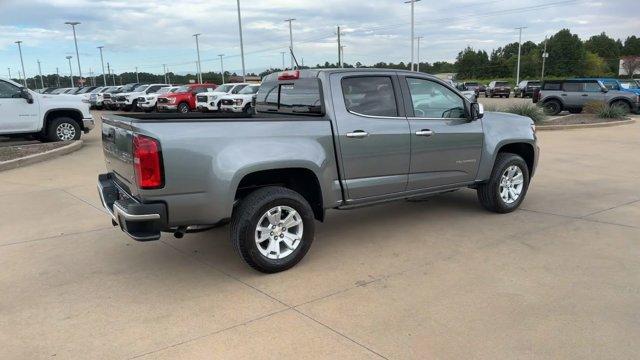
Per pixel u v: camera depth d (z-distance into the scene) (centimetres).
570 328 354
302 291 426
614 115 1903
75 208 705
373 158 518
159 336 357
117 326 372
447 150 577
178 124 408
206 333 360
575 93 2253
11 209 702
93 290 436
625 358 318
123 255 521
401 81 545
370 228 599
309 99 512
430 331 355
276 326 367
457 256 498
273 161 444
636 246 514
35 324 377
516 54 12356
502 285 427
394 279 446
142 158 395
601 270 454
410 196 564
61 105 1355
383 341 343
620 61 9212
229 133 429
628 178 862
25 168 1018
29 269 485
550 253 500
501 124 639
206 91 2612
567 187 795
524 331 351
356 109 508
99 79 10325
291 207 463
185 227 443
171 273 471
